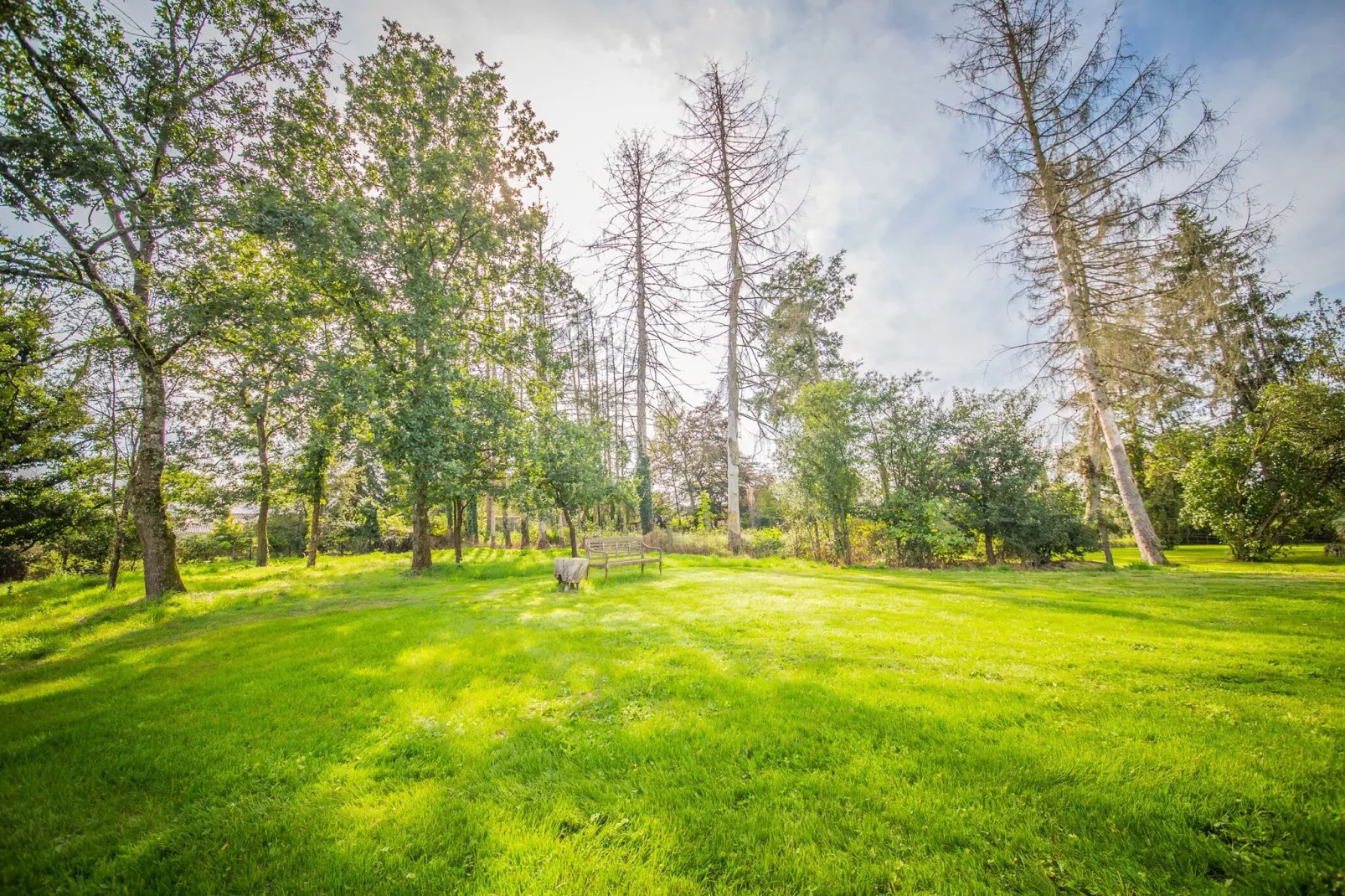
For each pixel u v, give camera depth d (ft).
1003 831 8.26
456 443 47.19
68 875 8.00
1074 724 11.99
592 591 34.55
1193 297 47.34
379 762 11.56
